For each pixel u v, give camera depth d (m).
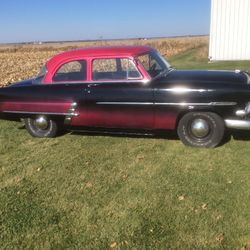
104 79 7.11
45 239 4.36
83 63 7.23
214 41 21.23
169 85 6.68
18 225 4.67
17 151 7.26
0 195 5.50
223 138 7.22
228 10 20.67
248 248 3.98
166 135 7.63
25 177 6.07
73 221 4.70
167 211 4.78
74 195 5.36
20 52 66.56
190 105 6.58
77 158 6.73
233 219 4.50
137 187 5.48
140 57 7.00
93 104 7.17
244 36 20.73
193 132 6.77
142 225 4.51
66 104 7.35
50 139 7.84
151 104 6.80
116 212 4.84
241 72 7.14
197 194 5.16
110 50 7.21
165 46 52.94
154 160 6.44
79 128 7.54
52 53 56.72
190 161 6.29
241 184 5.36
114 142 7.45
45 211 4.96
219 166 6.02
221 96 6.42
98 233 4.42
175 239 4.20
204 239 4.16
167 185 5.48
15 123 9.28
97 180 5.80
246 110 6.40
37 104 7.60
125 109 6.99
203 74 7.04
